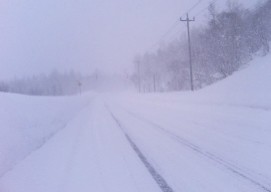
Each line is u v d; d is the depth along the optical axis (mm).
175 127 16250
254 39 42875
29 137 11961
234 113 18688
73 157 10422
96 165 9125
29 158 10602
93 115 28391
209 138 12086
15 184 7668
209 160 8797
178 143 11727
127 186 6957
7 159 9203
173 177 7449
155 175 7711
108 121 22062
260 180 6789
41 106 16391
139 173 7988
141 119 22062
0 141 9102
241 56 43750
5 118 10383
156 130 15773
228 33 45406
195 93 36750
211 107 24641
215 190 6355
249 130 12742
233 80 31141
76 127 19469
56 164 9547
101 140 13664
